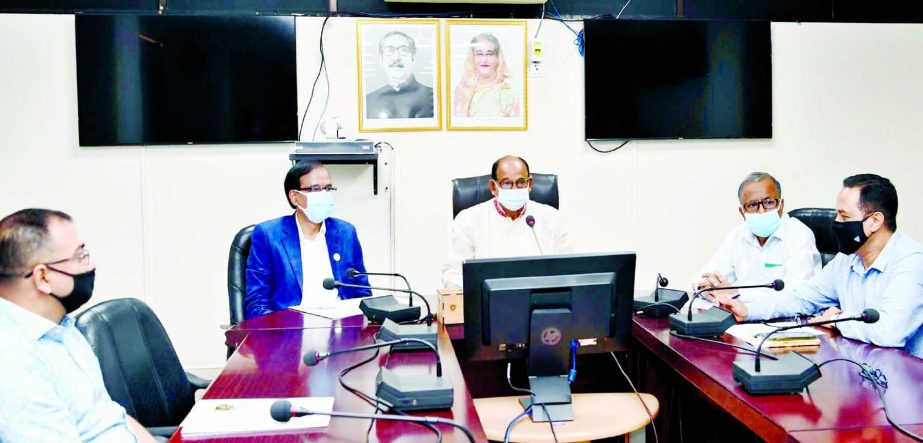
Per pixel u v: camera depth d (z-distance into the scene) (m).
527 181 2.35
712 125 3.52
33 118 3.22
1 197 3.21
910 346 1.79
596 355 2.14
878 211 1.75
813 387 1.34
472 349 1.46
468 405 1.27
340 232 2.50
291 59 3.30
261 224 2.45
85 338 1.42
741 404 1.28
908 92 3.64
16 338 1.11
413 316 1.94
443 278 2.54
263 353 1.65
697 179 3.55
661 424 2.08
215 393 1.34
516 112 3.43
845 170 3.63
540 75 3.44
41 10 3.21
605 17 3.46
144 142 3.25
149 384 1.61
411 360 1.58
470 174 3.43
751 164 3.58
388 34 3.34
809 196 3.62
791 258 2.37
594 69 3.43
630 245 3.54
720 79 3.51
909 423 1.14
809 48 3.58
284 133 3.31
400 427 1.17
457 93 3.39
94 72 3.21
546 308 1.43
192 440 1.12
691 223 3.56
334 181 3.37
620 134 3.47
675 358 1.62
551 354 1.46
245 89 3.29
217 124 3.29
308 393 1.34
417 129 3.39
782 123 3.59
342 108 3.35
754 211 2.32
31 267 1.15
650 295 2.15
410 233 3.41
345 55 3.33
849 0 3.60
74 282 1.19
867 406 1.23
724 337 1.76
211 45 3.27
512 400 1.65
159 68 3.24
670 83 3.48
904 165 3.66
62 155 3.24
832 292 1.99
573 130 3.48
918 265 1.71
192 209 3.31
